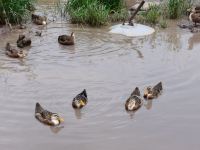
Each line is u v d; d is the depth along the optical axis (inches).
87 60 543.2
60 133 377.1
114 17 722.8
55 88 461.7
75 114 408.8
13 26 682.8
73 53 567.5
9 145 358.9
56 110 416.2
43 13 745.6
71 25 694.5
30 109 416.8
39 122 394.0
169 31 674.8
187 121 399.2
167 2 779.4
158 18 725.9
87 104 426.6
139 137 372.2
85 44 604.7
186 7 762.2
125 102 430.3
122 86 467.5
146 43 614.5
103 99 437.4
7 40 620.4
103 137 370.9
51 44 602.2
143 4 711.7
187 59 551.2
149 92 441.7
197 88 464.4
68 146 357.7
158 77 492.4
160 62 538.6
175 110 419.2
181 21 727.7
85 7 716.7
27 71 508.1
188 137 373.7
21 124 390.3
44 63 533.0
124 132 379.2
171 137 373.4
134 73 502.9
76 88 461.7
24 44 587.2
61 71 507.8
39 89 459.2
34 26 686.5
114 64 530.6
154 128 386.9
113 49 585.3
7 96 442.3
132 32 656.4
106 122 394.9
